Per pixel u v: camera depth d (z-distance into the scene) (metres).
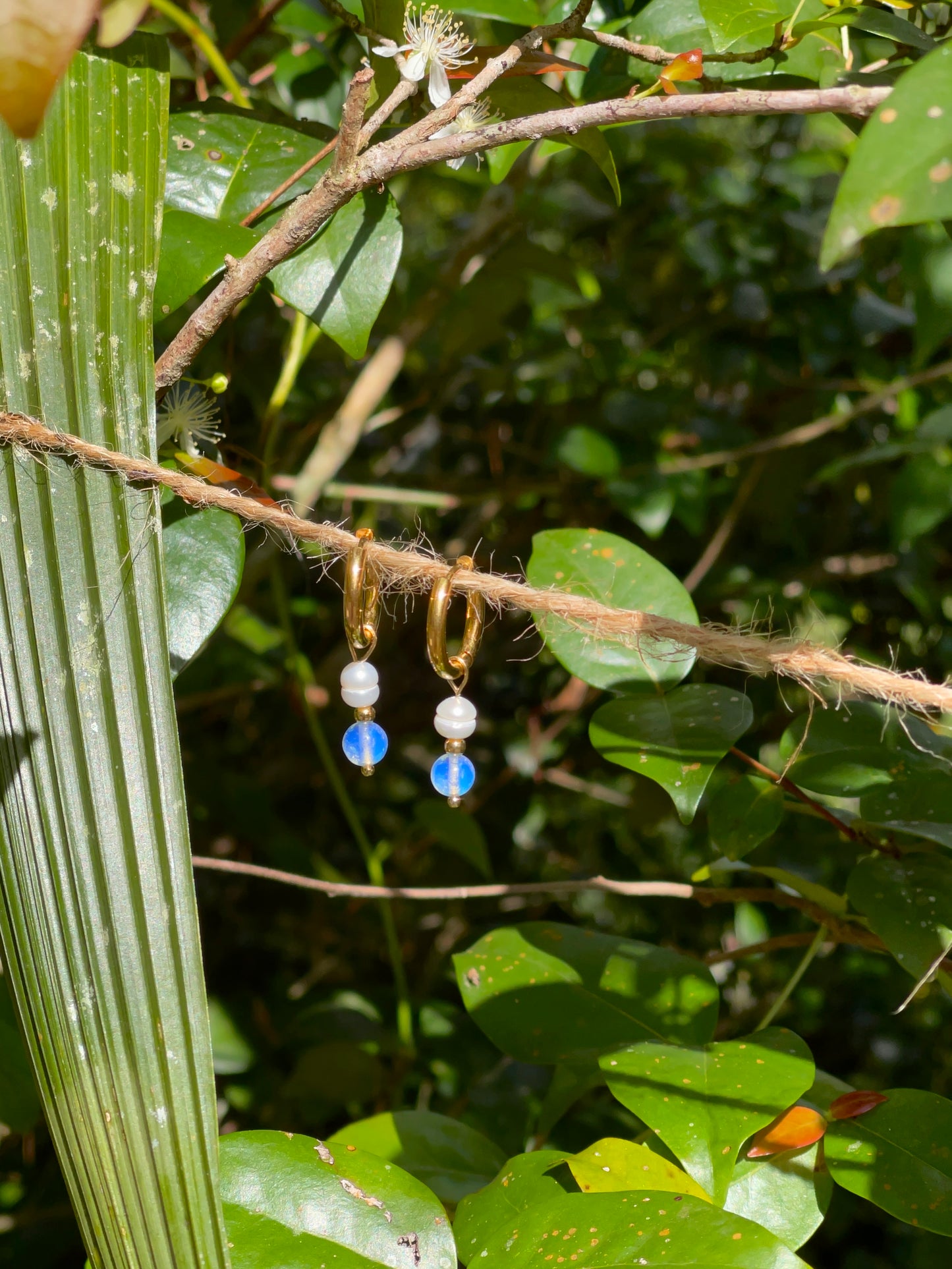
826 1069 0.88
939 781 0.47
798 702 0.79
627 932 0.92
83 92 0.40
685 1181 0.42
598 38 0.43
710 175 0.83
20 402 0.40
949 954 0.46
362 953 0.88
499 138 0.40
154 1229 0.39
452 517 0.98
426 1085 0.66
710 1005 0.46
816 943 0.48
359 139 0.41
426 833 0.89
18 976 0.40
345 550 0.41
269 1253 0.41
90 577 0.40
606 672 0.48
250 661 0.77
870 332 0.79
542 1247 0.40
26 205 0.40
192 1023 0.39
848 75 0.44
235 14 0.60
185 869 0.40
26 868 0.40
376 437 0.93
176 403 0.46
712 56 0.45
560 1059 0.46
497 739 0.93
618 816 0.95
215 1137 0.39
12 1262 0.63
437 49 0.44
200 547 0.44
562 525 0.86
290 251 0.41
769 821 0.47
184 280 0.43
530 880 0.91
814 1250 0.80
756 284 0.83
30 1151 0.67
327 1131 0.69
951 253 0.58
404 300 0.80
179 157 0.45
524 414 0.89
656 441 0.75
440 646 0.41
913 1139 0.43
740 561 0.86
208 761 0.75
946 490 0.67
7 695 0.40
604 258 0.96
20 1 0.33
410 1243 0.41
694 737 0.47
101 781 0.40
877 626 0.87
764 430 0.86
